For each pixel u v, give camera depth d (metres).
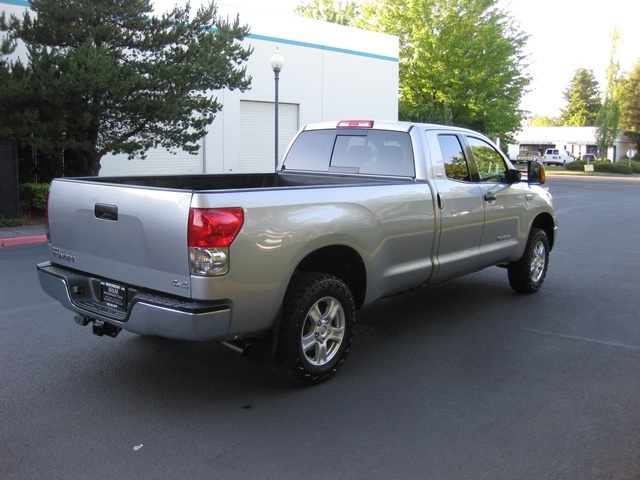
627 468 3.52
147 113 14.32
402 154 5.94
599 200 24.19
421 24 34.09
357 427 4.04
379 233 5.12
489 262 6.80
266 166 23.12
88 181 4.89
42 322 6.36
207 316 3.90
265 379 4.89
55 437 3.86
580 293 7.98
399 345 5.78
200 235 3.85
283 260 4.25
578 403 4.46
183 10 15.40
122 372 5.00
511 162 7.41
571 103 94.75
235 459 3.60
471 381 4.88
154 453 3.67
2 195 13.86
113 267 4.44
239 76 15.85
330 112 25.09
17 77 13.09
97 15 13.98
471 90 34.53
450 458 3.63
